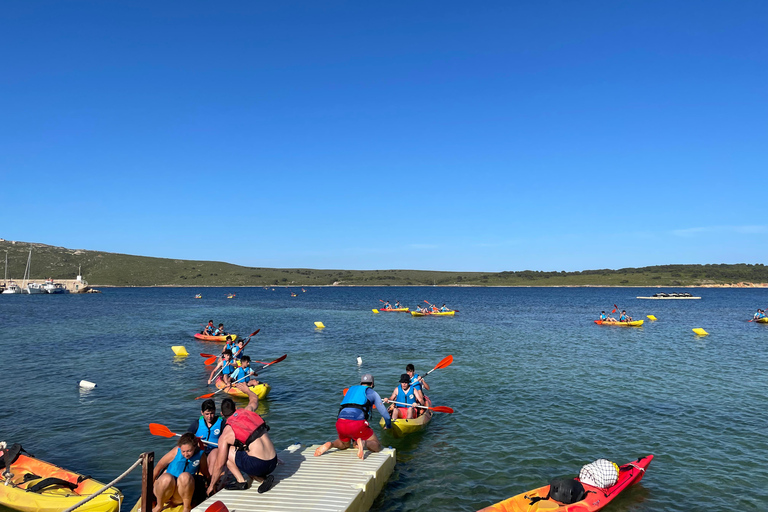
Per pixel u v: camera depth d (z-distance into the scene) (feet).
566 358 78.38
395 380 61.72
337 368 70.08
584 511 25.73
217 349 91.86
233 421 25.41
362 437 30.01
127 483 30.19
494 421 43.34
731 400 50.67
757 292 547.49
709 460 34.06
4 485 26.81
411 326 138.41
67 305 253.24
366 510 26.14
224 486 25.68
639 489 29.45
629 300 358.23
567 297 420.36
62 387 56.95
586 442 37.70
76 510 24.73
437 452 35.70
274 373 66.18
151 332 122.21
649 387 56.80
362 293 526.98
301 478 26.78
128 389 56.08
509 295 472.85
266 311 216.54
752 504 27.63
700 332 114.01
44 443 37.27
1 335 112.06
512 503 26.03
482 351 86.94
